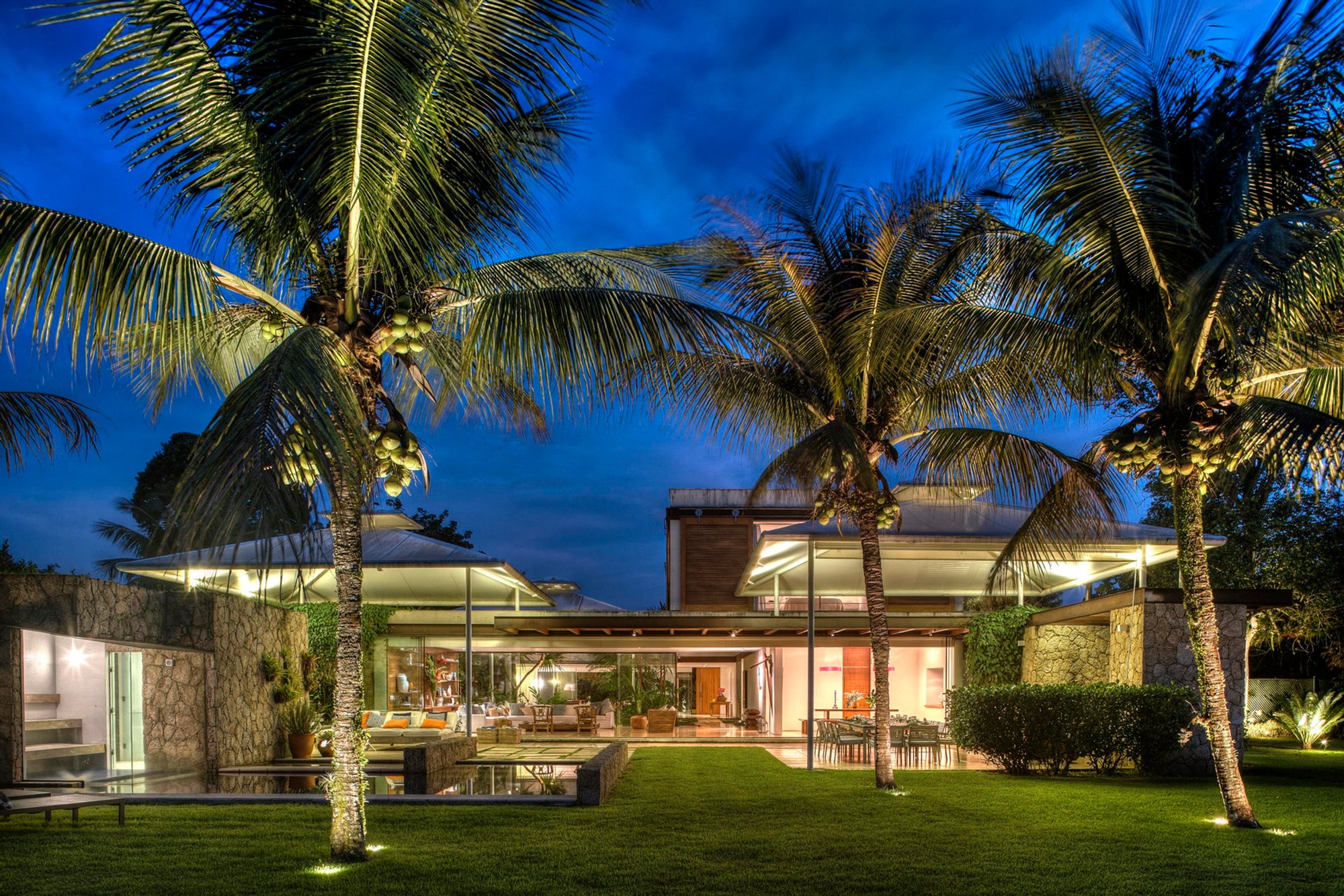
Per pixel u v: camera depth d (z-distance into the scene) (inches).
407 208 269.7
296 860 285.6
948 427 471.8
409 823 350.6
